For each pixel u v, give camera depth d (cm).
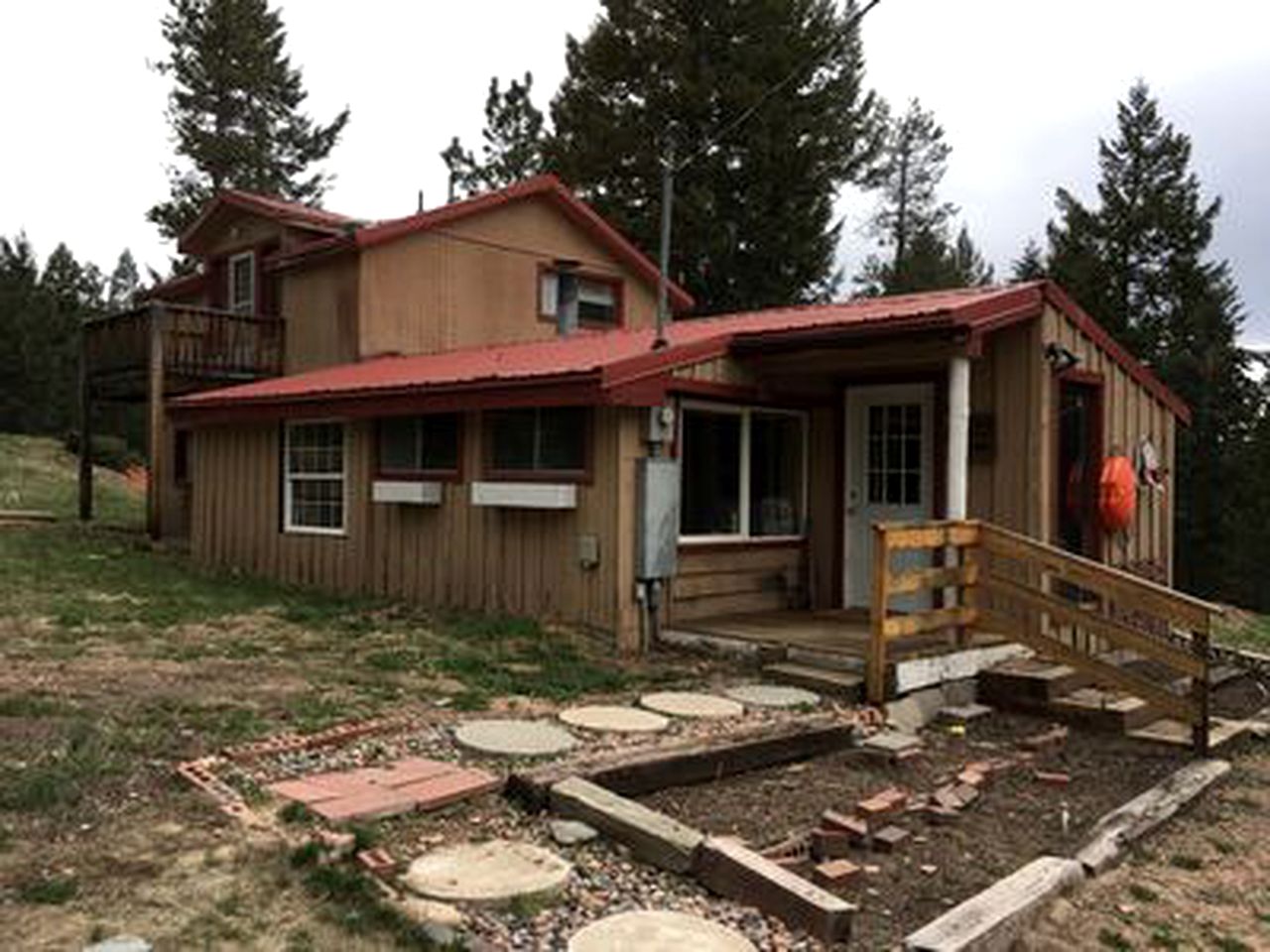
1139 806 608
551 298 1848
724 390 990
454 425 1087
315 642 895
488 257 1767
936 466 1015
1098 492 1032
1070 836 560
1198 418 3412
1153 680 870
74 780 493
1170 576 1181
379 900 394
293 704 667
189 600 1105
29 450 2980
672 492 948
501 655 860
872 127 3045
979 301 868
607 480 932
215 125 3906
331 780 523
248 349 1780
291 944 362
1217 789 676
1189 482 3394
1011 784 653
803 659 847
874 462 1070
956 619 845
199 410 1422
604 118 2895
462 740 604
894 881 486
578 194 2872
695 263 2809
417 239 1680
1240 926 475
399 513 1156
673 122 2811
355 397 1141
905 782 628
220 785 506
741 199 2822
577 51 3028
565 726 661
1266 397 3512
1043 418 939
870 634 846
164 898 387
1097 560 1031
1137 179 3775
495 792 531
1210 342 3556
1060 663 856
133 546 1606
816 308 1203
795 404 1077
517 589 1015
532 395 942
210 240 2025
